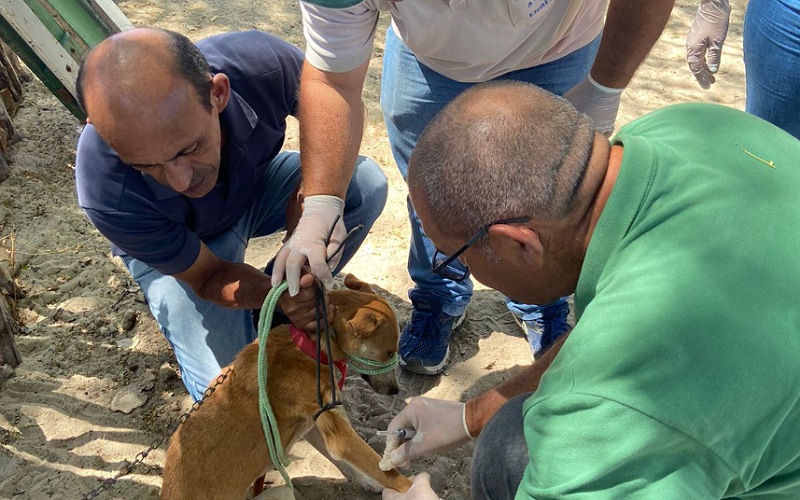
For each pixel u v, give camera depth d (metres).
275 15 5.62
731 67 5.29
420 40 2.35
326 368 2.45
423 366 3.14
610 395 1.27
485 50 2.37
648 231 1.41
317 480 2.79
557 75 2.64
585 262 1.46
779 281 1.33
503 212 1.45
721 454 1.28
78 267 3.57
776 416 1.31
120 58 1.96
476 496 2.12
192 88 2.04
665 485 1.27
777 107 2.75
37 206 3.89
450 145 1.50
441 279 3.01
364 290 2.67
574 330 1.43
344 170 2.33
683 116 1.63
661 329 1.29
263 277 2.54
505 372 3.22
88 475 2.74
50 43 3.07
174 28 5.36
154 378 3.10
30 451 2.79
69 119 4.50
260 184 3.00
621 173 1.44
